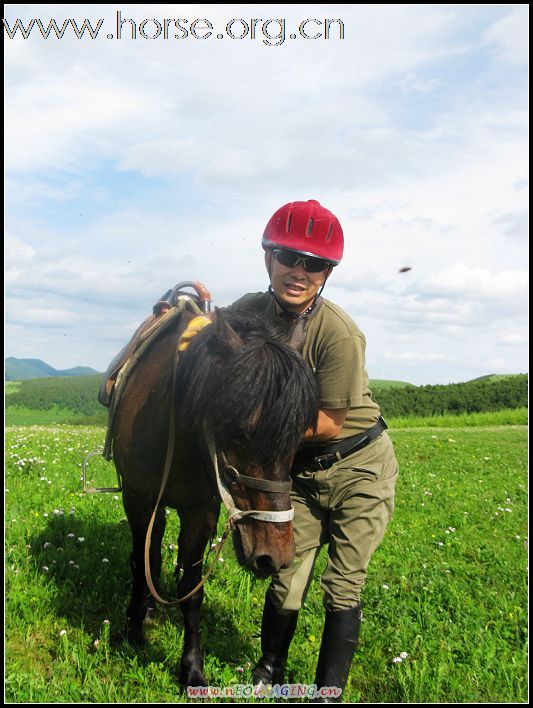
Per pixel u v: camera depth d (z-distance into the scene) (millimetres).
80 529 5441
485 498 8391
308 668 3668
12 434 11836
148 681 3469
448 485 9070
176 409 3184
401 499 8031
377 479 3365
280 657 3514
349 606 3215
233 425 2680
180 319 3729
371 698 3457
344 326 3252
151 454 3508
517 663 3791
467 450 13180
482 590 4969
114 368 4277
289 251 3279
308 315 3305
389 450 3535
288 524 2777
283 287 3355
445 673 3611
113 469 8391
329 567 3295
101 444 10961
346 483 3330
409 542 6168
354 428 3373
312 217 3283
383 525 3367
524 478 9945
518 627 4312
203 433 2893
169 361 3480
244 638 4074
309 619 4273
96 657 3645
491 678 3607
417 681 3471
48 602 4242
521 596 4871
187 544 3531
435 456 12188
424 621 4309
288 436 2662
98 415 35125
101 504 6391
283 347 2809
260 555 2723
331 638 3184
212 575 4844
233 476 2775
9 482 6879
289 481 2791
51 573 4664
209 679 3510
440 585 4969
